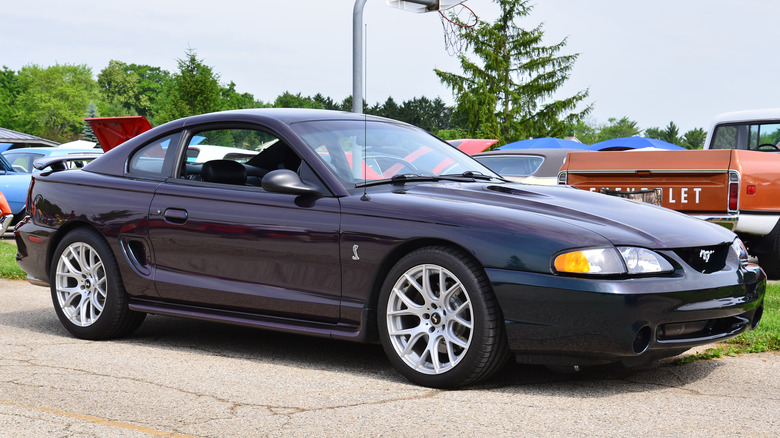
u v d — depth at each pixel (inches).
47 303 268.8
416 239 160.1
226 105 4082.2
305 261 173.3
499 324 153.3
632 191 352.5
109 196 205.5
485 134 1718.8
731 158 331.0
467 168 198.2
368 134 195.2
